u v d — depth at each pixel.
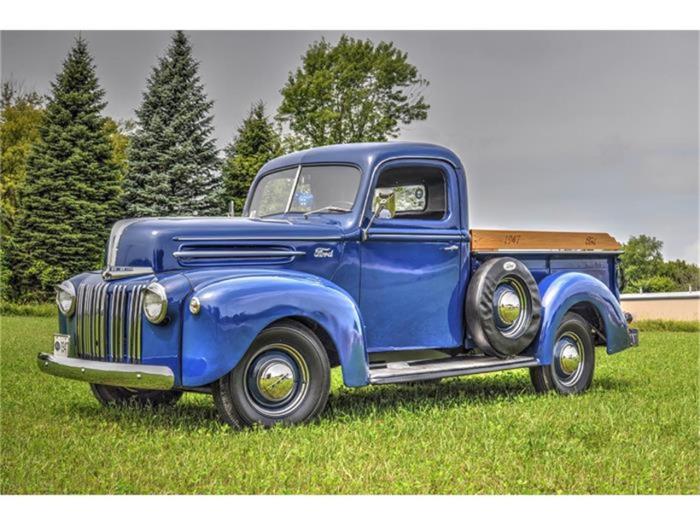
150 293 4.84
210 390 5.04
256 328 4.82
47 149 22.23
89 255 21.73
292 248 5.48
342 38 13.72
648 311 20.33
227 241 5.30
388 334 5.87
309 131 13.84
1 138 25.72
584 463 4.30
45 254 21.53
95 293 5.26
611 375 8.06
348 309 5.23
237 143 19.05
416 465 4.18
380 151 5.89
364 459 4.34
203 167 20.16
